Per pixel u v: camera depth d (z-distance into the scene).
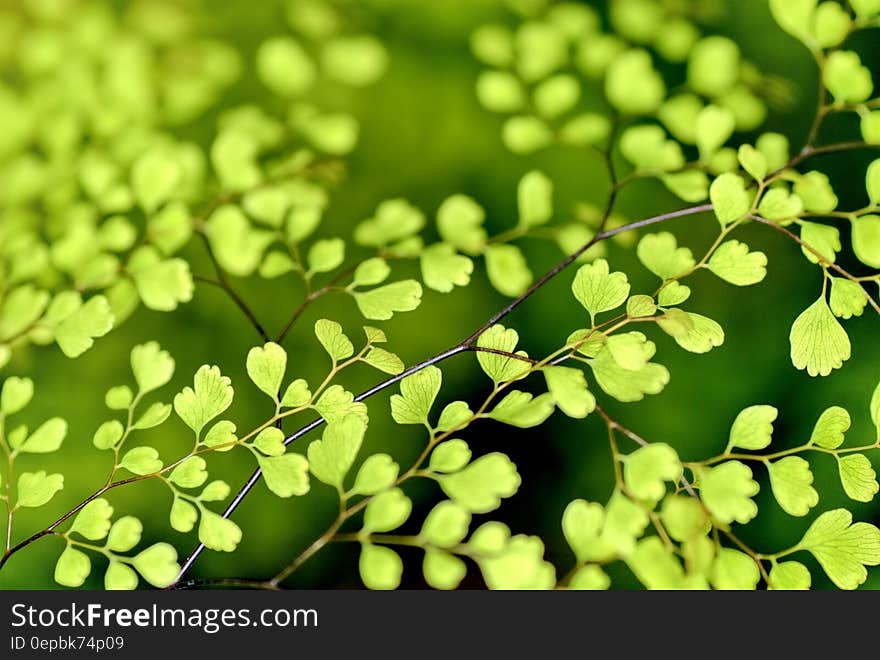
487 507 0.38
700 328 0.39
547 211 0.43
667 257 0.40
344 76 0.47
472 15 0.52
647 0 0.47
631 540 0.38
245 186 0.44
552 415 0.49
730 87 0.45
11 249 0.45
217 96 0.49
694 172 0.43
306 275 0.42
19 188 0.46
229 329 0.48
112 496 0.46
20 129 0.47
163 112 0.47
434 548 0.38
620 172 0.51
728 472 0.39
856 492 0.39
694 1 0.49
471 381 0.49
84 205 0.45
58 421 0.41
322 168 0.46
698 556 0.38
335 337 0.40
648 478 0.39
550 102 0.45
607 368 0.39
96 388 0.47
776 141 0.42
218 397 0.40
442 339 0.48
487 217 0.50
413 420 0.39
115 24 0.48
